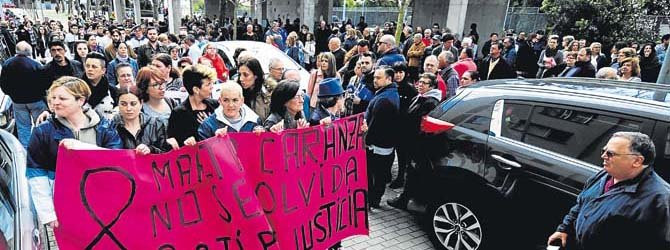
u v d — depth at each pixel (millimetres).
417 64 6590
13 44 13086
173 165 2385
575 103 3031
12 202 2213
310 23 21453
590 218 2258
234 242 2529
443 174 3635
